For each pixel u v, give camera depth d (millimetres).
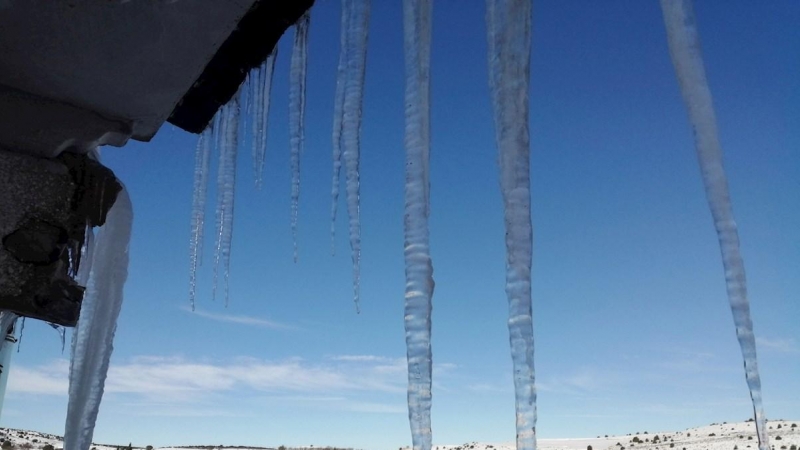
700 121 2049
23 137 2867
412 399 2080
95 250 3592
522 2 2320
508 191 2152
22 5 2338
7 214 2797
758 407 1771
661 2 2209
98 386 3523
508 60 2285
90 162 3076
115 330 3621
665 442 55281
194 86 3240
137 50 2635
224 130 3580
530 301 1994
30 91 2889
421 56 2496
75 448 3418
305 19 3195
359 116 3018
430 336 2164
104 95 2932
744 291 1871
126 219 3656
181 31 2545
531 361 1915
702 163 2020
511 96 2252
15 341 4812
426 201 2330
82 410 3465
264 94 3088
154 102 3027
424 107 2443
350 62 3051
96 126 3027
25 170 2865
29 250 2814
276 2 2676
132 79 2826
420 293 2199
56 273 2863
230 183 3850
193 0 2367
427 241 2275
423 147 2398
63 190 2955
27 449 29906
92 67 2727
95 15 2406
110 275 3600
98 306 3568
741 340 1850
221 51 2949
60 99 2953
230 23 2529
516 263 2035
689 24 2127
